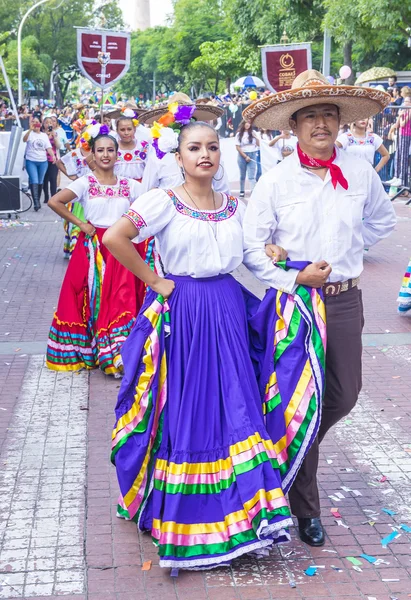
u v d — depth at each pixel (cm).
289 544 409
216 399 383
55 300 923
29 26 6544
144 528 413
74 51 6775
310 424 385
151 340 386
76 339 682
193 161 384
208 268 386
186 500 377
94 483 479
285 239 396
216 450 381
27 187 1847
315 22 2472
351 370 404
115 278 666
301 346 388
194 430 380
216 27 5462
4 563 394
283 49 1769
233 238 392
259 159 1677
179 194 391
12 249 1243
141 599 365
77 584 377
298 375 388
